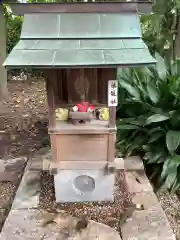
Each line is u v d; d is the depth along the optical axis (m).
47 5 1.85
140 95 2.75
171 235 1.91
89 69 1.84
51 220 2.05
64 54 1.63
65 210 2.16
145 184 2.39
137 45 1.72
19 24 5.05
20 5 1.85
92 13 1.86
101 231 1.96
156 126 2.66
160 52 3.63
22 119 3.69
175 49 3.55
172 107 2.62
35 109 3.98
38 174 2.51
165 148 2.57
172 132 2.44
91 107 1.97
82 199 2.23
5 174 2.64
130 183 2.40
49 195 2.29
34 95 4.46
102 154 2.08
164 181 2.46
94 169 2.11
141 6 1.84
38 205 2.19
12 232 1.95
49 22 1.83
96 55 1.61
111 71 1.82
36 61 1.56
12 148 3.05
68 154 2.07
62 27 1.81
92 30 1.80
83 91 1.92
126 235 1.92
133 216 2.07
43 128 3.45
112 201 2.23
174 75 2.73
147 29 3.93
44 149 2.92
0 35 3.99
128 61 1.56
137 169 2.55
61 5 1.85
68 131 1.97
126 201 2.23
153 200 2.22
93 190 2.20
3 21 3.97
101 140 2.03
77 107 1.97
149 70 2.94
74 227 1.99
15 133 3.35
